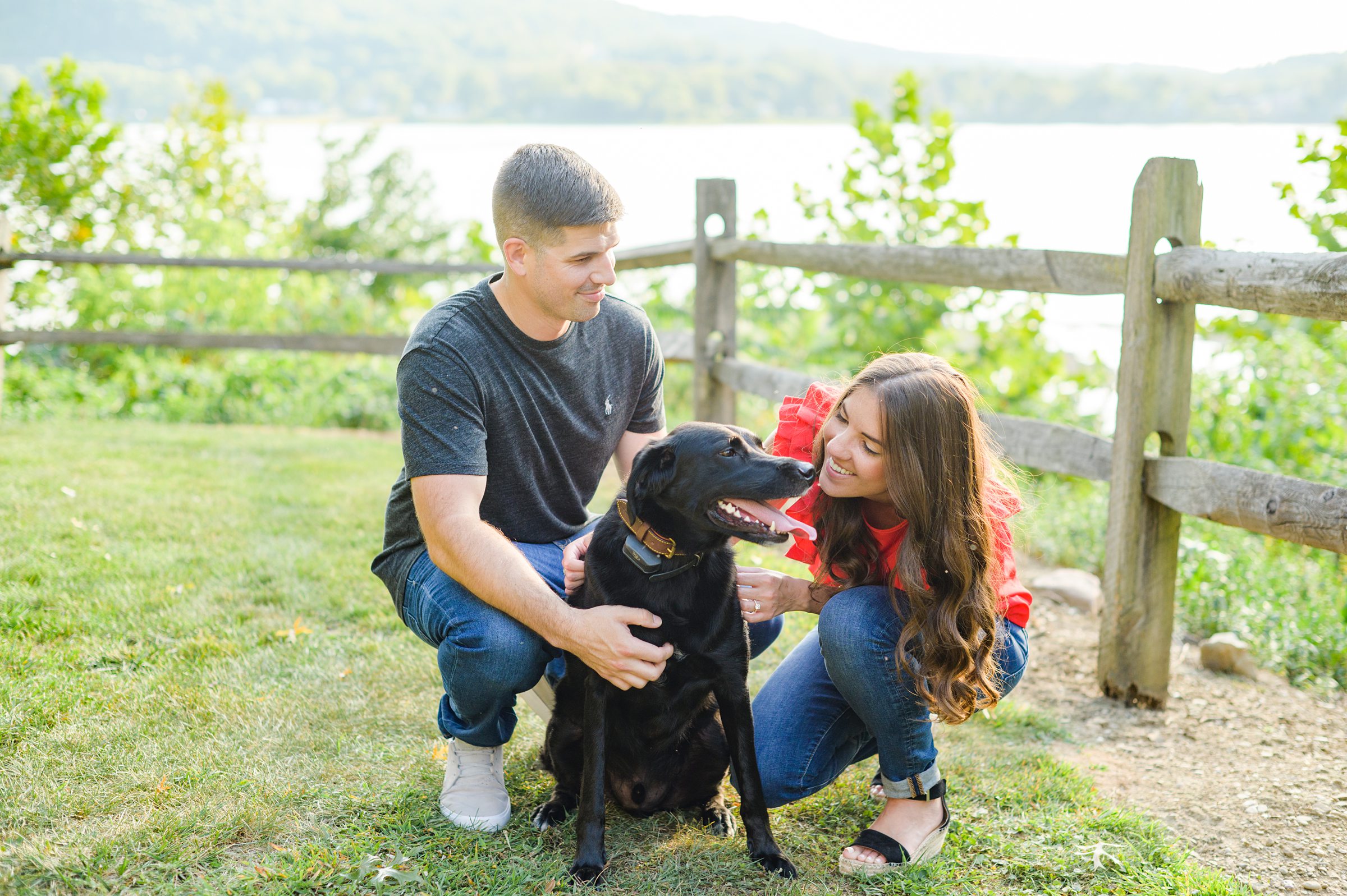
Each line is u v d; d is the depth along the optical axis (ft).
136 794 8.17
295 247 57.00
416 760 8.94
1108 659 11.07
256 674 10.52
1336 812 8.70
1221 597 13.33
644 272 33.04
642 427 9.82
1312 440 16.80
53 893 6.92
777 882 7.49
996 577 8.07
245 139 53.47
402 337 25.40
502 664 7.81
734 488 7.31
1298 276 8.84
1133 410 10.56
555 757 8.30
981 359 23.20
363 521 16.20
